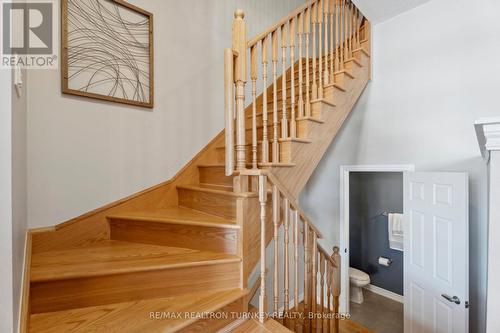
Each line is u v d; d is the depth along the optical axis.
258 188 1.64
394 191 3.72
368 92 2.88
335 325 2.09
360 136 2.95
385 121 2.74
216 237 1.60
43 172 1.65
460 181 2.00
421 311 2.34
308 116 2.11
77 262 1.42
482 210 2.07
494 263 1.33
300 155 2.04
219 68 2.78
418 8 2.50
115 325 1.11
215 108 2.74
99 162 1.91
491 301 1.33
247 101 3.01
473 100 2.14
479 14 2.12
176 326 1.12
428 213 2.28
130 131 2.09
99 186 1.91
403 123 2.60
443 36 2.33
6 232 0.82
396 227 3.61
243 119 1.65
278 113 2.55
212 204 1.91
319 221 3.28
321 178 3.27
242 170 1.58
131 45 2.07
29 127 1.59
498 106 2.02
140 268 1.32
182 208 2.23
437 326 2.17
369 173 4.00
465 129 2.18
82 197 1.82
